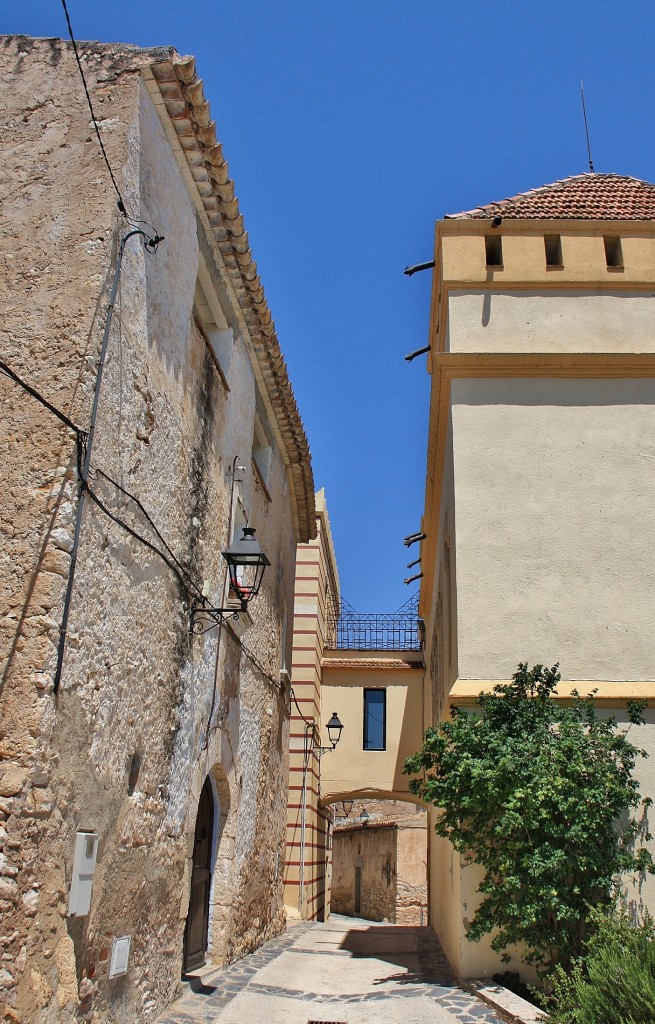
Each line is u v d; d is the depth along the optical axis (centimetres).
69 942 511
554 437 1039
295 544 1559
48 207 625
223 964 911
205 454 844
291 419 1247
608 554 992
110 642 591
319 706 2023
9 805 466
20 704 488
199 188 793
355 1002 791
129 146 646
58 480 535
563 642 958
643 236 1124
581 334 1080
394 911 2530
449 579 1097
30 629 503
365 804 3191
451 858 1011
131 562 633
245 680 1038
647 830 860
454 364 1061
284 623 1387
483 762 807
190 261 796
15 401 563
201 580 822
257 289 942
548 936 770
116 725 599
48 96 668
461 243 1123
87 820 546
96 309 585
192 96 688
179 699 746
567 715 839
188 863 768
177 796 738
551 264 1154
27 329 586
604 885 773
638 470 1025
